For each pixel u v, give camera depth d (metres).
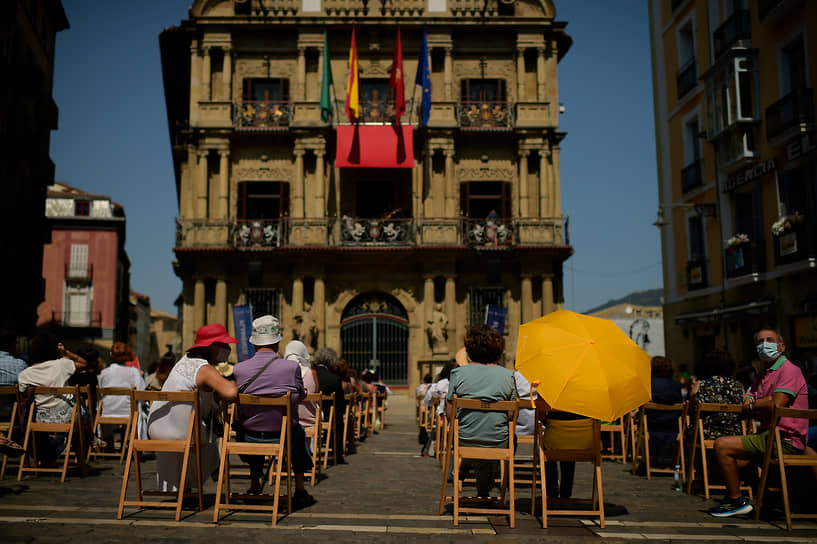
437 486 9.51
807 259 19.27
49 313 51.91
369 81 30.22
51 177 34.97
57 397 9.91
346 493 8.80
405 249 28.44
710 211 24.88
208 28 29.50
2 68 26.83
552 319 7.59
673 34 28.09
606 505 8.12
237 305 26.16
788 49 20.98
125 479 6.96
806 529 6.84
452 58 30.12
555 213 29.50
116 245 53.03
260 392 7.53
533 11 30.09
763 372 8.27
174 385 7.35
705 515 7.57
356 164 28.53
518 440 9.69
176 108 36.19
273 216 29.70
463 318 29.12
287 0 29.58
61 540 5.91
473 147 29.94
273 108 29.34
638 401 6.99
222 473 6.95
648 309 68.75
